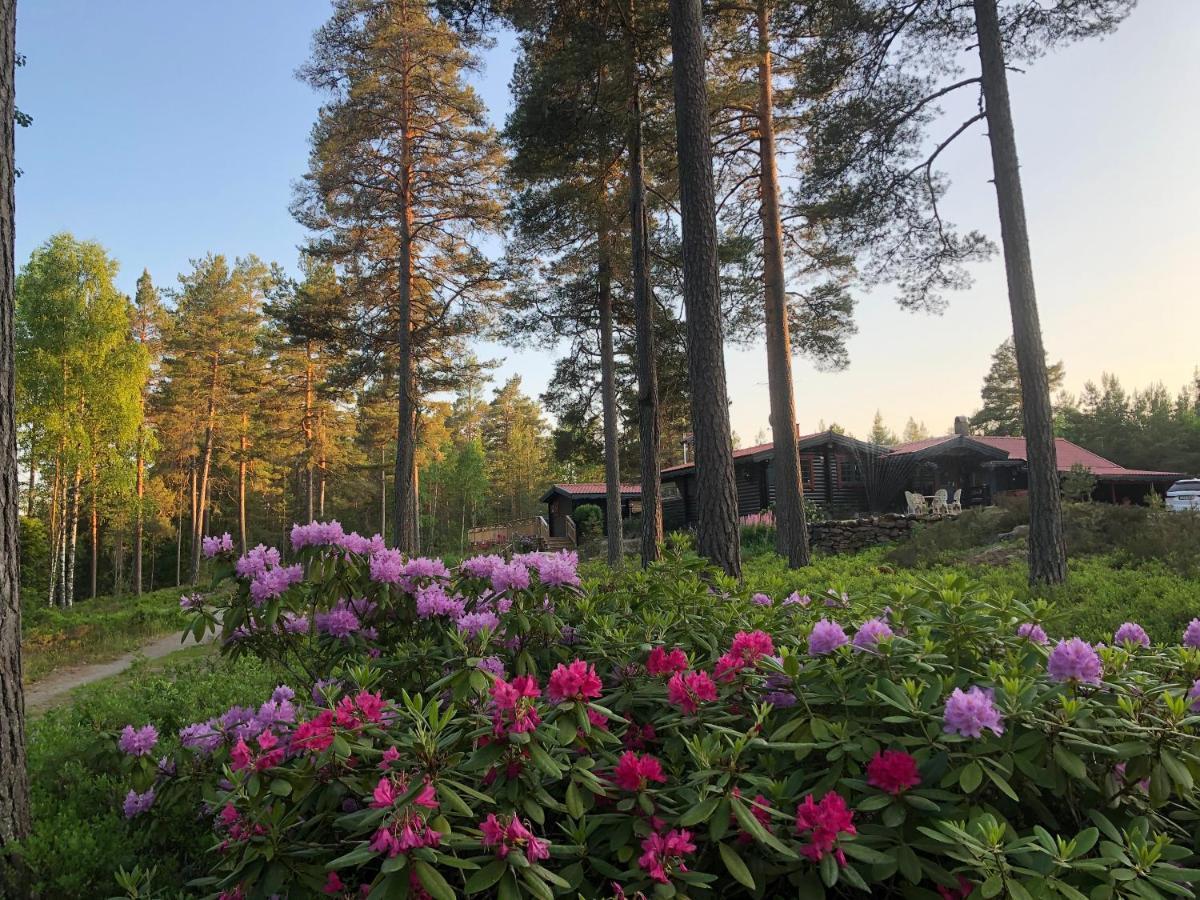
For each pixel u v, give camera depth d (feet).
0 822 9.59
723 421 24.66
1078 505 46.93
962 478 90.02
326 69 61.26
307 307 79.77
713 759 6.82
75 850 9.55
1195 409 205.16
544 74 36.96
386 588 11.40
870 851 6.13
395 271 71.05
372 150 64.64
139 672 26.53
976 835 5.92
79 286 94.07
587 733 7.28
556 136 39.37
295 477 178.91
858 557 47.16
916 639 8.83
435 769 6.53
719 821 6.25
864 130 35.60
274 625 11.75
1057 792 6.63
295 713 9.11
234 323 129.29
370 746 7.22
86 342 92.17
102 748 12.05
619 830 6.89
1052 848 5.74
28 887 9.14
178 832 10.47
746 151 47.29
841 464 88.28
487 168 65.87
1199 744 6.97
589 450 70.64
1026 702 6.85
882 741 7.07
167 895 8.67
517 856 5.94
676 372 57.93
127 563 157.07
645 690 8.73
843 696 7.57
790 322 53.52
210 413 128.88
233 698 17.37
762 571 41.22
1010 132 30.35
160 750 11.53
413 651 10.65
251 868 6.87
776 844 6.03
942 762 6.64
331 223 68.90
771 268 46.16
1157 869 5.88
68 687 35.45
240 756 7.38
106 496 99.96
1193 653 8.30
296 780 7.28
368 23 61.87
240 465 141.69
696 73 26.25
